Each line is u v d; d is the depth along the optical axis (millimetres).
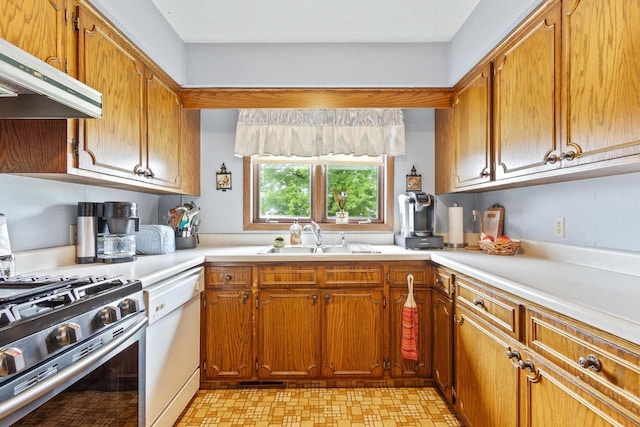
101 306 1109
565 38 1352
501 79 1819
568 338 1021
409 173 2812
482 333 1542
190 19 2045
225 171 2814
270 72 2318
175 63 2182
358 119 2705
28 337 847
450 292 1915
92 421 1108
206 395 2156
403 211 2637
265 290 2199
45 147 1350
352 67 2320
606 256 1534
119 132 1682
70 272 1550
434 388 2225
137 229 2002
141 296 1381
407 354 2135
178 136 2379
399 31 2197
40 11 1226
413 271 2227
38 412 894
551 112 1433
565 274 1440
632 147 1070
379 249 2457
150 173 1985
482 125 2006
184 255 2158
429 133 2816
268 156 2861
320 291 2205
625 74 1092
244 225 2826
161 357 1638
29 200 1581
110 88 1608
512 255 2076
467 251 2305
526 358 1213
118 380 1247
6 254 1351
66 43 1345
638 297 1055
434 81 2326
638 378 794
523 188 2174
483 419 1538
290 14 1999
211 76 2322
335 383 2250
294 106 2441
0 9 1081
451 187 2469
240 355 2205
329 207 2916
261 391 2205
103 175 1570
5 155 1355
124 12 1612
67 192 1804
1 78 948
